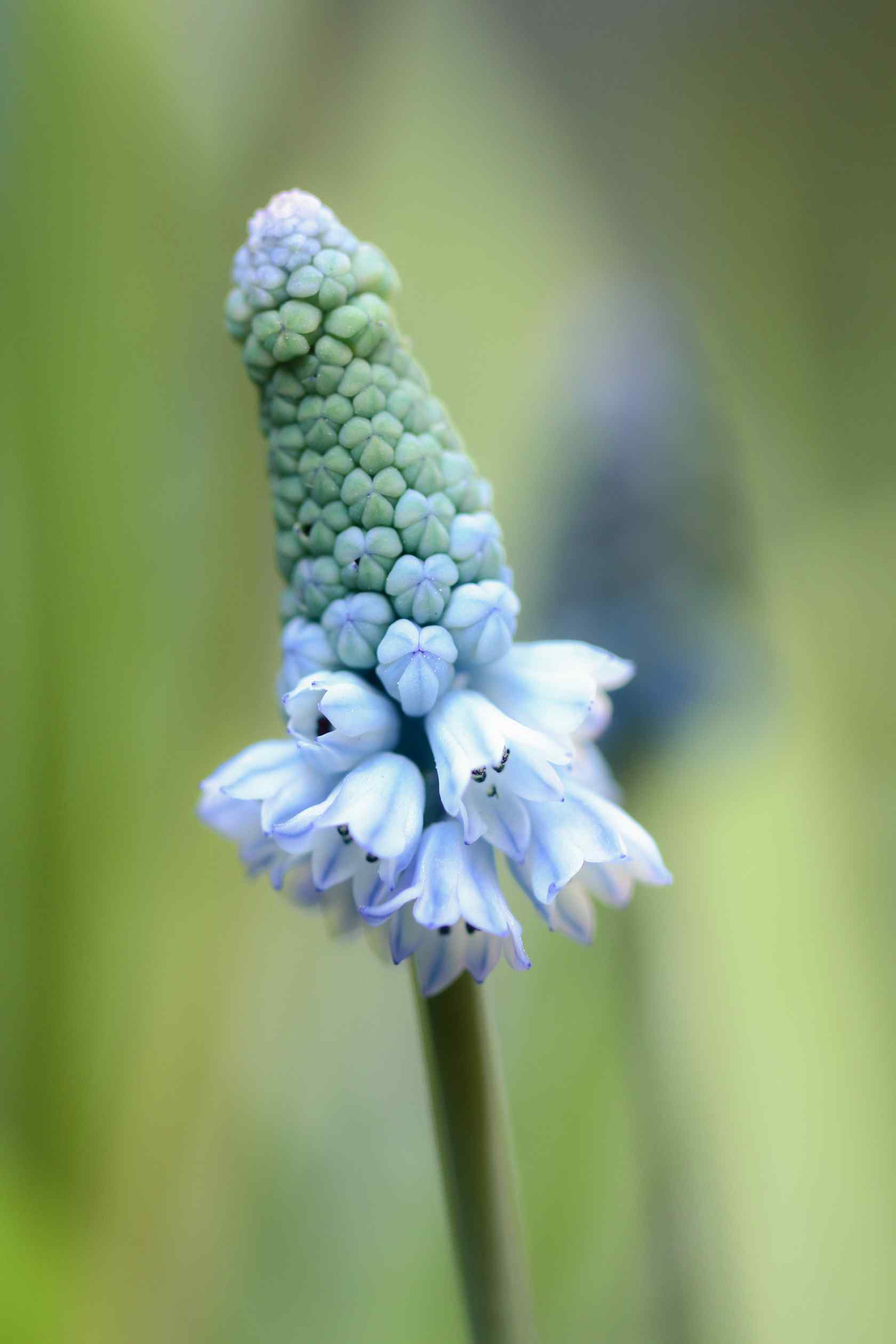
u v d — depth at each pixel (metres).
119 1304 0.18
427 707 0.15
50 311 0.18
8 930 0.18
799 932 0.20
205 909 0.19
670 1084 0.18
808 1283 0.19
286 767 0.15
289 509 0.15
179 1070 0.19
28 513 0.19
